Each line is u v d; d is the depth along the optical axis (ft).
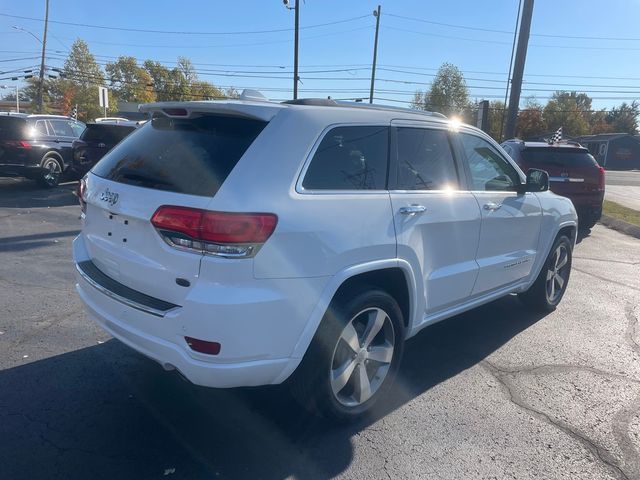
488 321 18.13
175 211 9.14
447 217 12.89
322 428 11.25
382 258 11.08
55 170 47.42
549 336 16.89
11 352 14.14
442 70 222.07
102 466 9.66
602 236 36.58
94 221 11.47
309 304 9.77
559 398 12.89
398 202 11.59
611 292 21.95
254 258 8.99
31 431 10.64
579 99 319.27
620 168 228.63
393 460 10.27
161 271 9.48
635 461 10.51
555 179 34.47
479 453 10.59
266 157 9.52
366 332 11.39
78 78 219.82
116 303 10.28
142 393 12.28
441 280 13.06
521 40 49.93
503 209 15.17
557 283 19.42
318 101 11.79
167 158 10.27
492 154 15.55
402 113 12.56
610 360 15.19
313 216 9.76
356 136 11.18
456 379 13.74
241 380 9.37
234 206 8.90
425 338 16.53
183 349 9.24
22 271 21.56
